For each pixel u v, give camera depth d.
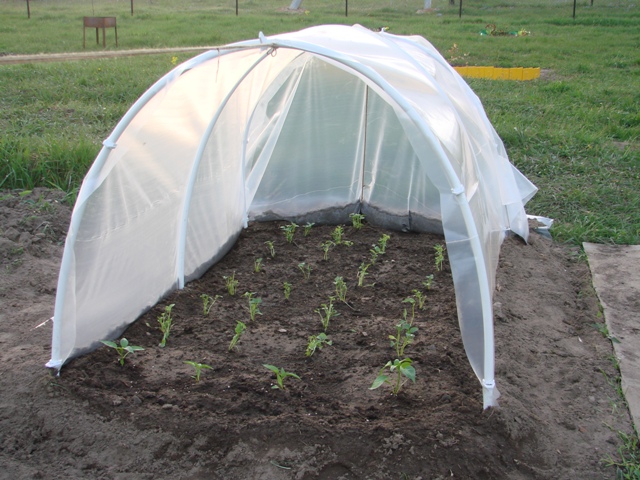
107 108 9.55
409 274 5.45
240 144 5.53
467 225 3.40
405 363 3.54
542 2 30.30
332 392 3.81
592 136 8.84
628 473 3.35
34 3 26.62
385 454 3.27
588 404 3.91
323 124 6.22
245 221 6.29
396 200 6.35
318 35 4.33
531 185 6.74
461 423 3.47
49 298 4.89
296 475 3.19
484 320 3.47
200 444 3.33
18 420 3.44
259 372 3.98
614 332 4.69
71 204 6.43
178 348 4.22
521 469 3.33
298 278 5.35
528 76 13.70
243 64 4.44
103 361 3.99
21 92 10.45
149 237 4.42
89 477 3.17
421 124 3.37
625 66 15.43
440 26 21.47
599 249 6.08
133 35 17.42
